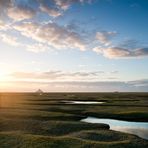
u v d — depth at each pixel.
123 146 27.80
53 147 26.50
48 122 42.59
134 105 85.25
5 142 28.39
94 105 86.75
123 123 48.62
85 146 27.06
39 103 99.31
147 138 34.97
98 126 41.03
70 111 66.50
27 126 39.12
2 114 53.78
